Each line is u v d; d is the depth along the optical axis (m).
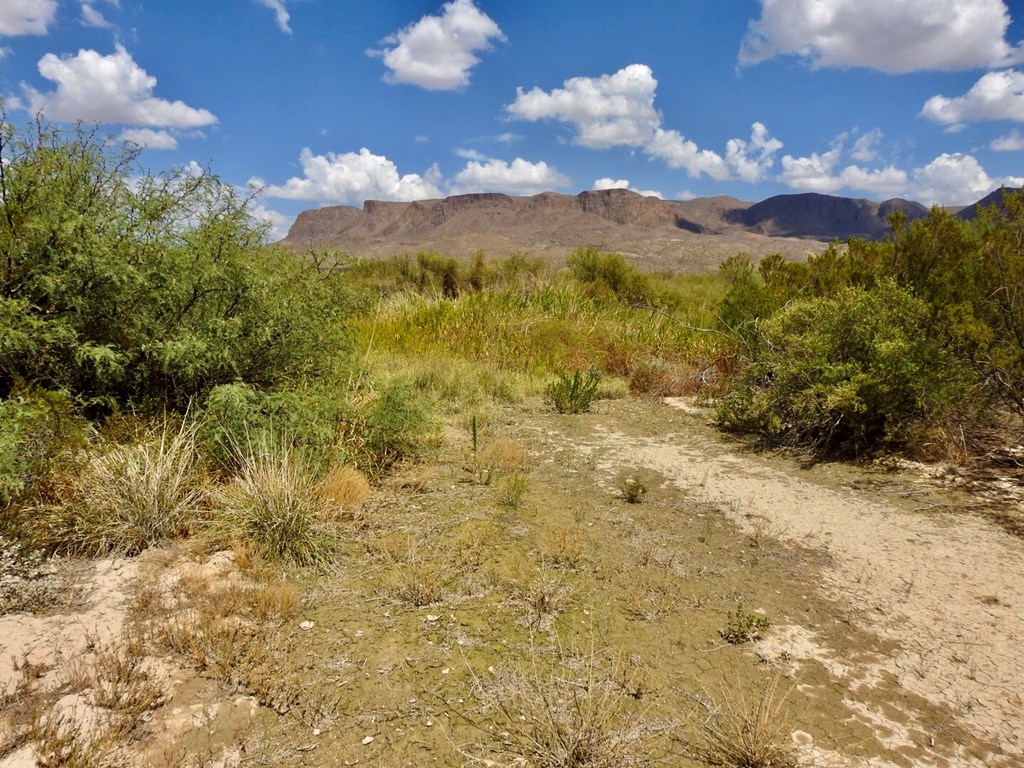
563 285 14.30
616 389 8.42
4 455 3.09
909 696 2.45
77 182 4.19
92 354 3.82
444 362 8.72
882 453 5.51
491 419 6.82
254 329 4.57
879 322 5.63
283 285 4.85
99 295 4.09
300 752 2.10
